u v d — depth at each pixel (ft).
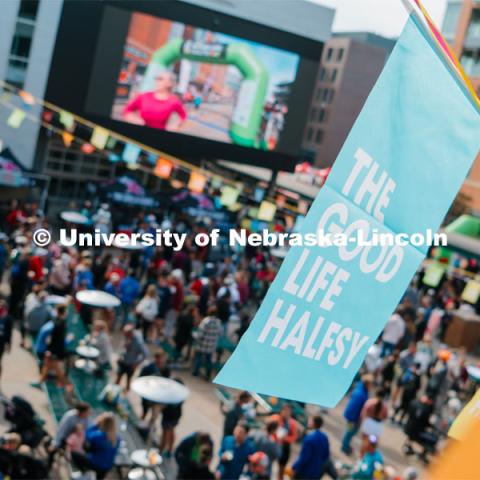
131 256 73.82
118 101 120.47
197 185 65.87
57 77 116.16
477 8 173.37
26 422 39.32
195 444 37.04
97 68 118.11
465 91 10.59
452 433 8.92
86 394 46.21
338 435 53.93
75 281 61.26
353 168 9.37
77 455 37.06
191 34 123.54
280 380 9.25
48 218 111.24
